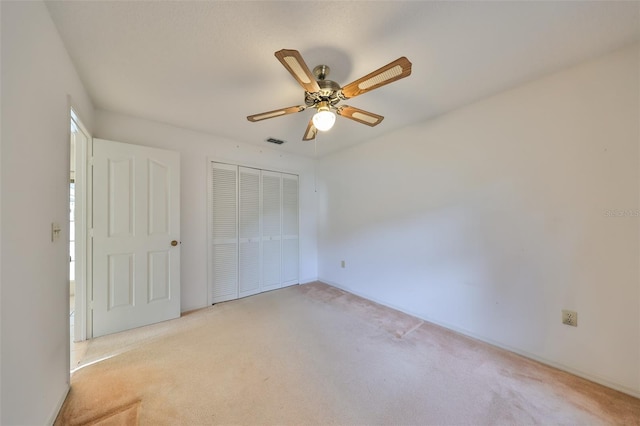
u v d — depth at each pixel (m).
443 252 2.51
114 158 2.35
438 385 1.62
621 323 1.58
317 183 4.24
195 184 3.00
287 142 3.42
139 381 1.64
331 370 1.78
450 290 2.45
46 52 1.25
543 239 1.89
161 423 1.31
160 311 2.59
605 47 1.55
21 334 1.02
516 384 1.63
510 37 1.46
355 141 3.37
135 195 2.46
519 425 1.31
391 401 1.48
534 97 1.92
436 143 2.56
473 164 2.28
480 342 2.19
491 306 2.17
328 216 4.04
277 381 1.66
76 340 2.17
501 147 2.10
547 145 1.86
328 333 2.35
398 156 2.95
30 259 1.09
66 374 1.49
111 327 2.32
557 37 1.47
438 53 1.60
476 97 2.18
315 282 4.16
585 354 1.70
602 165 1.65
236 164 3.36
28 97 1.08
